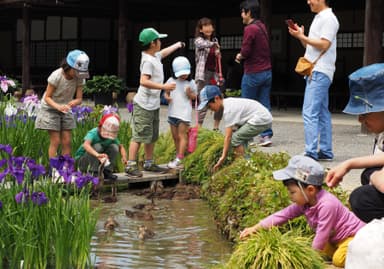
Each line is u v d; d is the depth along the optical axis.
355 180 8.08
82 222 5.54
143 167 9.47
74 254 5.51
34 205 5.48
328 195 5.01
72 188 6.40
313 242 4.97
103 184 8.40
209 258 5.85
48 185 5.73
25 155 8.99
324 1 9.36
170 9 24.77
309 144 9.41
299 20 23.97
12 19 31.17
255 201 6.33
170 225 7.02
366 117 4.51
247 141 8.59
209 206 7.90
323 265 4.78
